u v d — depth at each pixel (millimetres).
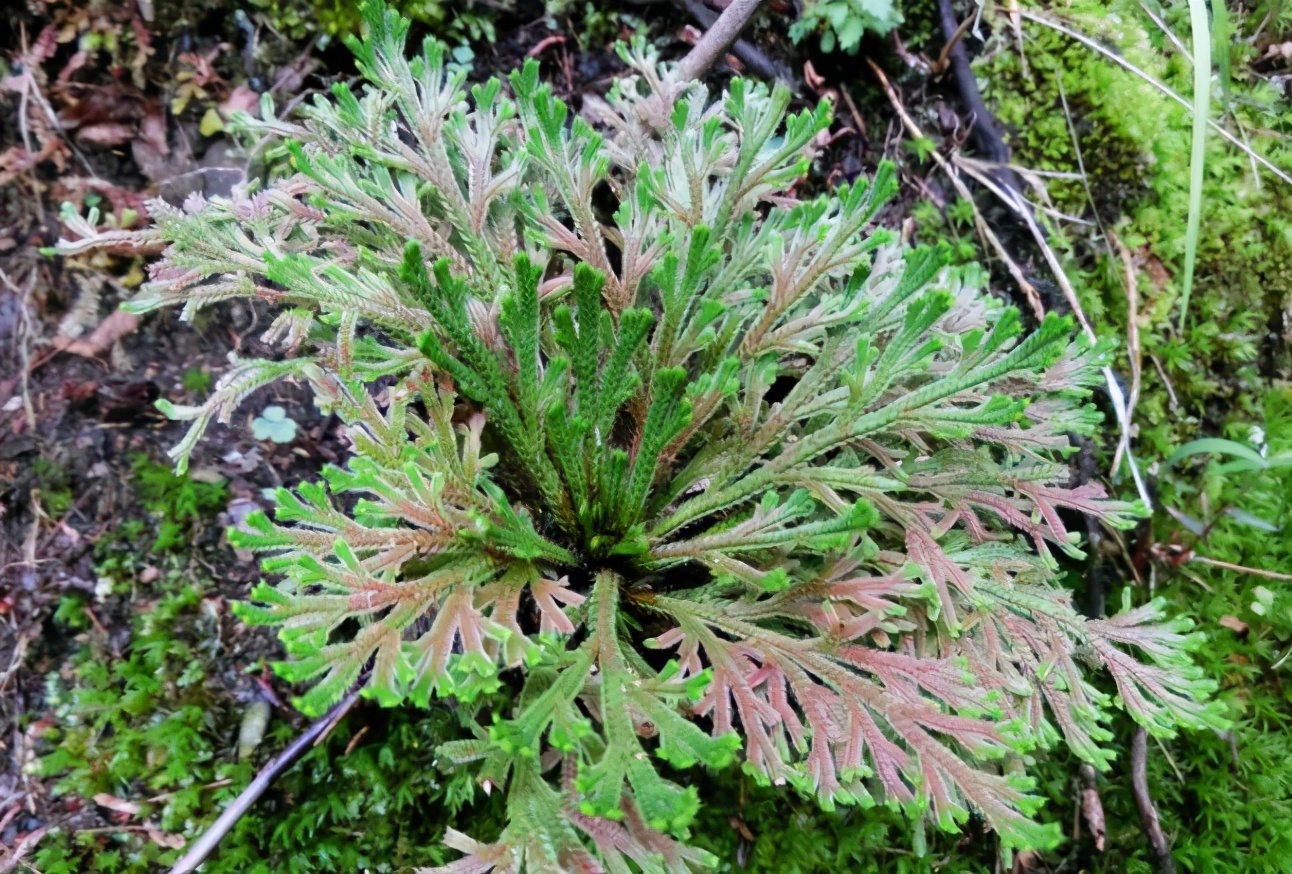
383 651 170
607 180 242
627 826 190
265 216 217
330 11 260
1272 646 273
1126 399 282
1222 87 273
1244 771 264
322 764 230
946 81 297
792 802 241
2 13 246
